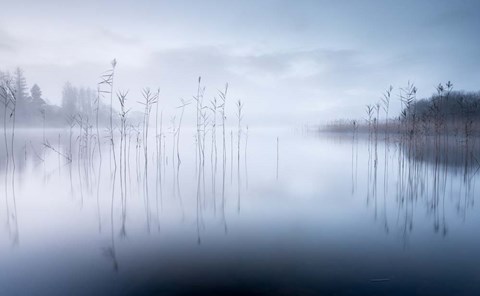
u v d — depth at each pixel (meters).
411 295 7.03
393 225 12.36
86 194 18.31
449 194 17.95
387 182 21.77
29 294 7.42
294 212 14.34
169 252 9.78
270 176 24.45
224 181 22.38
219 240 10.78
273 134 87.88
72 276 8.23
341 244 10.38
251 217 13.62
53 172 25.38
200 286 7.53
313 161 33.25
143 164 31.12
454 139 39.84
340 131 89.31
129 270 8.52
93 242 10.71
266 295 7.08
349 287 7.41
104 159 34.38
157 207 15.43
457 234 11.34
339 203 16.00
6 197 17.48
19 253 9.79
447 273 8.18
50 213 14.38
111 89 25.16
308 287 7.39
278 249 9.90
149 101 27.03
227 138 69.50
